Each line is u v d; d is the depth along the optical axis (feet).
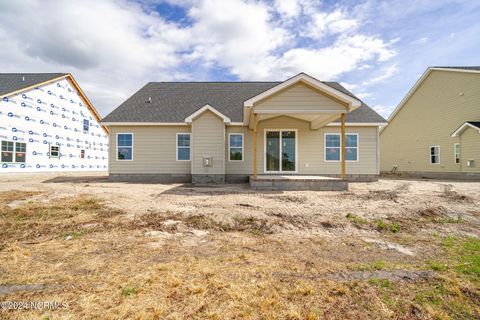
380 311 7.58
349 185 38.83
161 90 55.72
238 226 16.80
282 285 9.05
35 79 58.70
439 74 60.13
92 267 10.46
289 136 45.14
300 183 32.55
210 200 24.43
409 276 9.82
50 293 8.39
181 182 43.75
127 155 45.37
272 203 23.07
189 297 8.20
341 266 10.82
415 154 67.41
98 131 78.54
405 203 23.18
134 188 33.68
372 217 18.33
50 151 59.16
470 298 8.26
